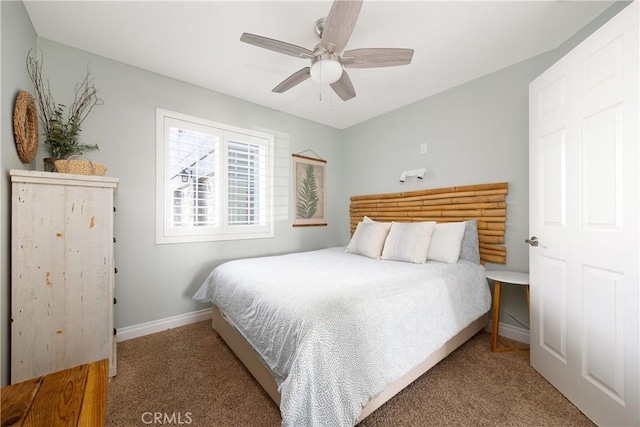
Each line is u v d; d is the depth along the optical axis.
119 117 2.25
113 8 1.67
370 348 1.25
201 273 2.71
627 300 1.18
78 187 1.61
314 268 2.10
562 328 1.56
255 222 3.13
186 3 1.63
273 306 1.39
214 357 1.98
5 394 0.74
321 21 1.76
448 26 1.82
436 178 2.86
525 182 2.24
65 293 1.57
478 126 2.52
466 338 2.12
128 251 2.29
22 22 1.63
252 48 2.09
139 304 2.35
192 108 2.64
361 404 1.12
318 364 1.07
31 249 1.48
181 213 2.59
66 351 1.57
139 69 2.35
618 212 1.23
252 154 3.08
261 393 1.58
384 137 3.42
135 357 1.98
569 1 1.61
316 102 3.08
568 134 1.53
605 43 1.29
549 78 1.68
